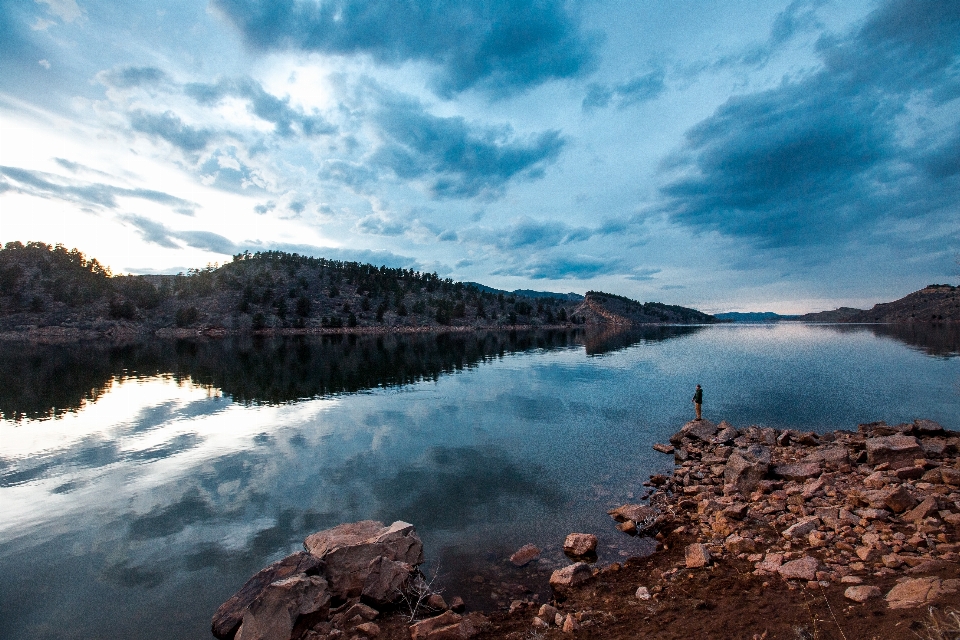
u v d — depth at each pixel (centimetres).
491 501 1541
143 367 6072
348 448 2220
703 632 701
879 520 1113
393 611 923
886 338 11906
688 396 3619
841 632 613
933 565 809
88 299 18875
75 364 6419
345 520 1395
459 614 898
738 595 833
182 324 17700
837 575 854
